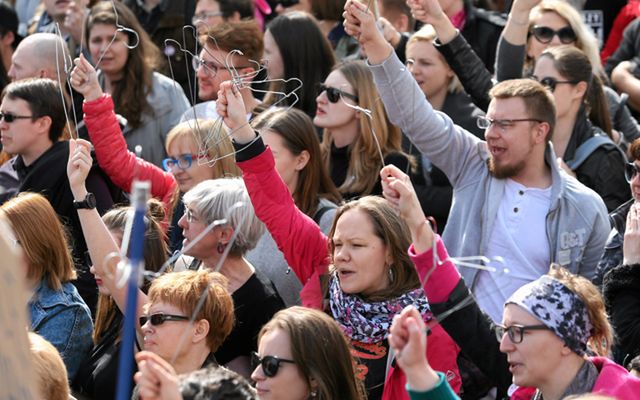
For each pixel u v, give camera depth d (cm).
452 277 1083
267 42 1897
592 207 1399
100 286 1328
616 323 1236
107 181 1641
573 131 1708
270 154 1307
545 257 1377
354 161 1645
